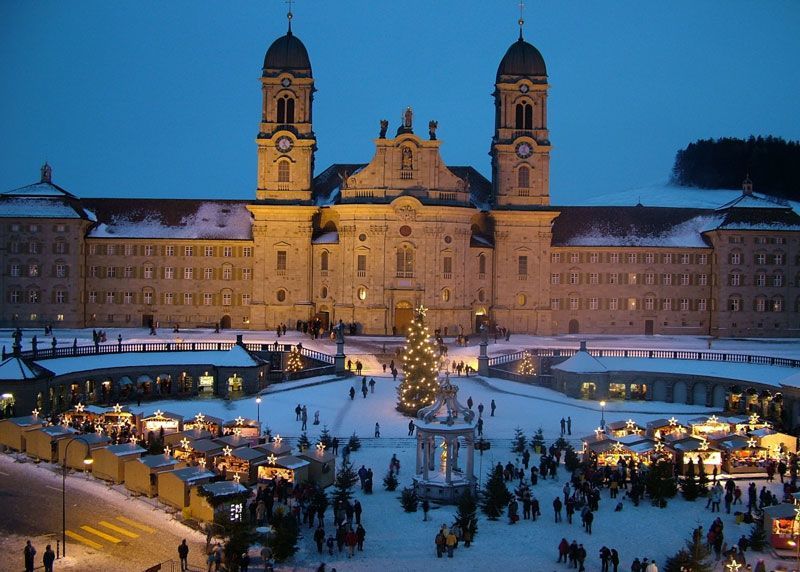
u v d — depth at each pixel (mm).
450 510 61469
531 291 140250
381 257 133375
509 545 55094
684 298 145000
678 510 61969
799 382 82562
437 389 87750
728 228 142000
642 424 85625
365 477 65500
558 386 101812
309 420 85250
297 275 137000
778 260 143250
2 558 49812
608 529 58031
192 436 68500
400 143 134125
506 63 140750
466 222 135500
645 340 132750
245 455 63812
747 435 72625
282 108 137125
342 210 134000
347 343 123062
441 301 134375
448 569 51125
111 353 97250
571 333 144000
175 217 142750
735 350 120625
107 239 139375
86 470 65625
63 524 50906
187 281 140375
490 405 92875
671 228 147875
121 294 140375
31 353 88938
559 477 69625
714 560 52781
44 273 137375
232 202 146000
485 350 107875
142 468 61375
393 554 53312
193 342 109438
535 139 140250
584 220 147500
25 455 70062
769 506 56438
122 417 75812
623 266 144375
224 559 49281
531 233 140000
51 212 136750
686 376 98625
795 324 143500
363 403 92500
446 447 63406
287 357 110000
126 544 52781
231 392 98312
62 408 87438
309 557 52688
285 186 137000
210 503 55062
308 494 59719
